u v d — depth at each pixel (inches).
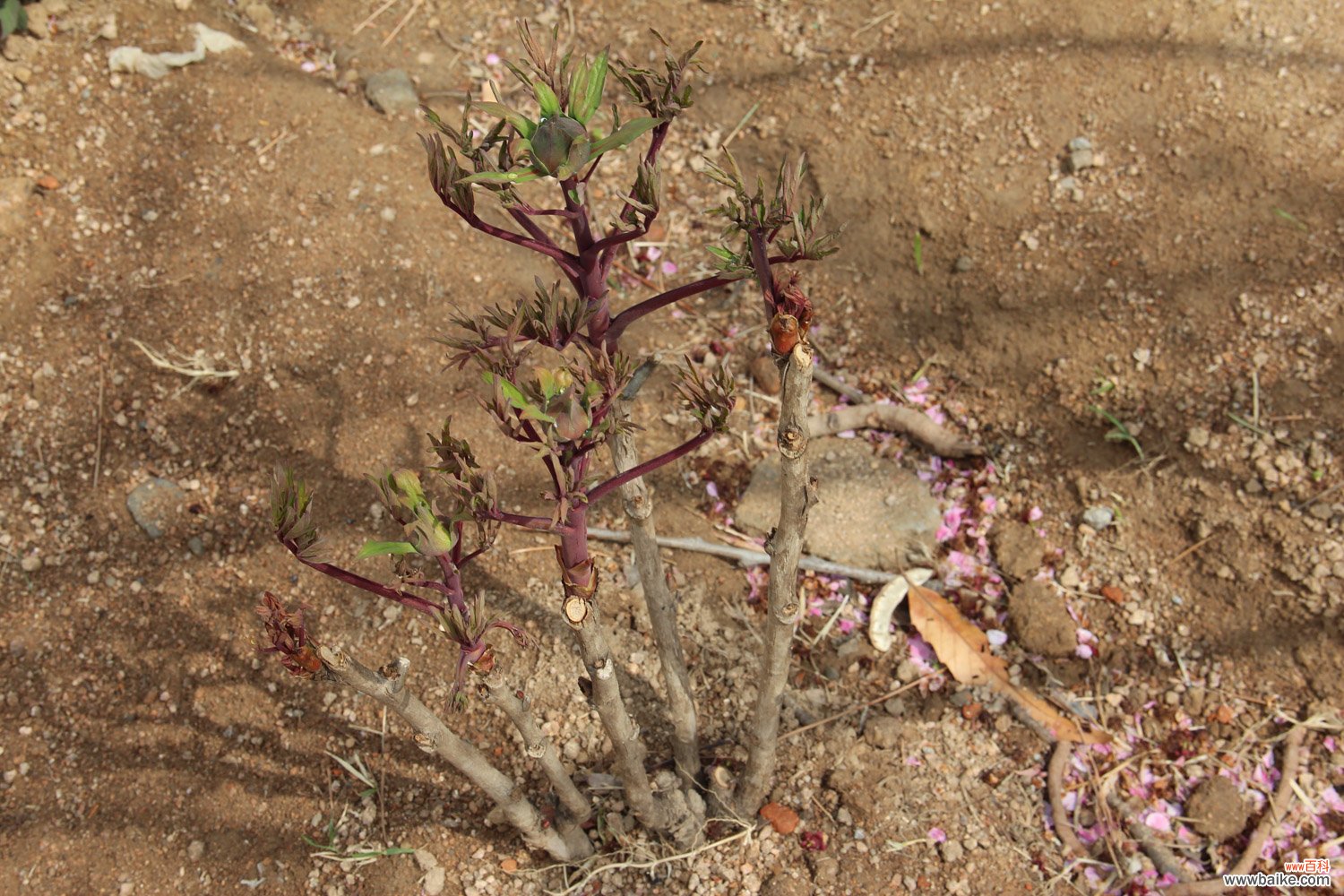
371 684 58.4
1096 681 103.8
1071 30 127.7
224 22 127.9
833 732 100.0
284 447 108.8
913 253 122.8
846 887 91.6
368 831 93.4
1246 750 99.6
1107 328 114.1
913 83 129.8
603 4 138.7
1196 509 106.7
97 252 114.7
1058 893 92.7
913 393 119.4
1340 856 94.4
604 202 128.3
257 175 118.6
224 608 102.6
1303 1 122.1
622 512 110.8
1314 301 109.1
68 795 95.5
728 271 61.3
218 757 96.7
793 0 137.6
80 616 102.3
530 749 74.8
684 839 92.3
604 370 57.6
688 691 87.5
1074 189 119.7
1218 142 117.6
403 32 134.1
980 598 108.5
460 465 57.0
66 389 109.9
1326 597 100.3
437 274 116.6
